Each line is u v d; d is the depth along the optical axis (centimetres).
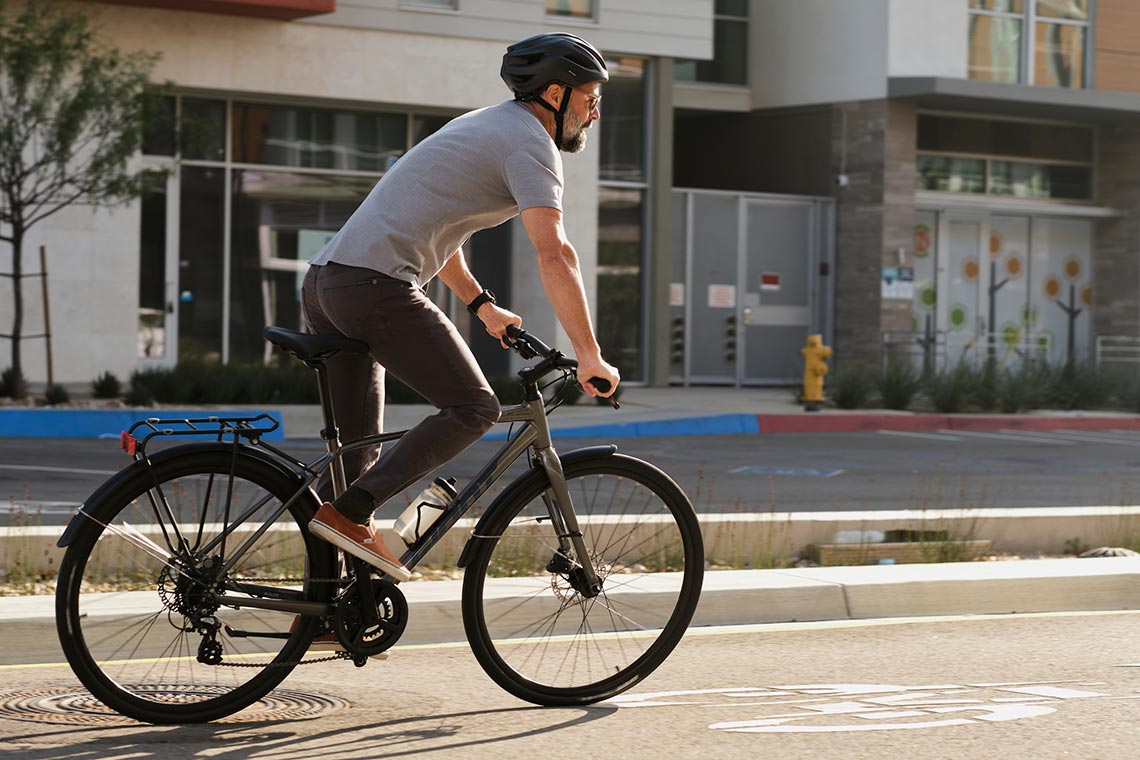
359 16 4125
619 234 4609
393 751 909
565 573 1041
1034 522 1820
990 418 4038
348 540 941
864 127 5009
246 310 4222
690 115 5481
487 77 4275
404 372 951
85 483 2320
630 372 4656
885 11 4934
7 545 1477
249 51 4022
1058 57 5212
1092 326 5538
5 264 3819
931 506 2248
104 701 934
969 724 992
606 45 4466
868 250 5003
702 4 4603
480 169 948
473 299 1036
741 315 4972
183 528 941
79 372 3900
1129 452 3400
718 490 2438
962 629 1379
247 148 4188
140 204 3994
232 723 975
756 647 1284
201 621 940
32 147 3700
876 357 4969
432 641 1299
